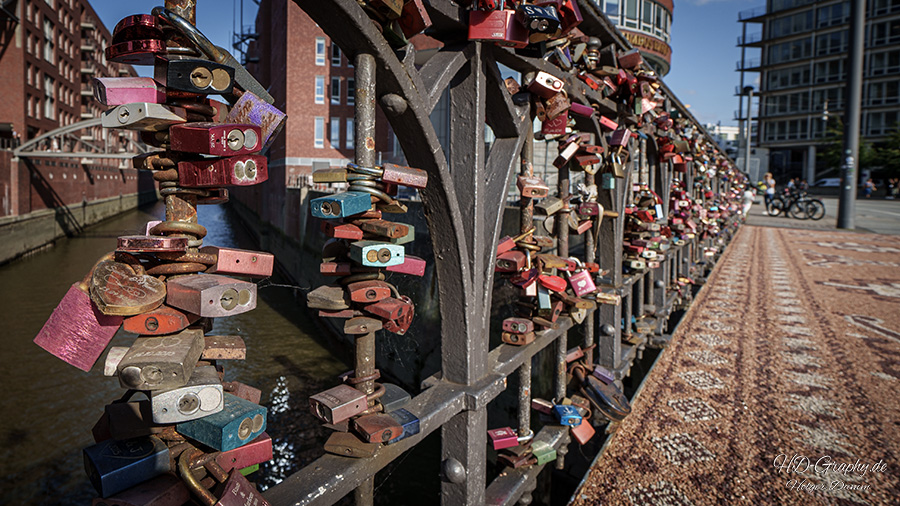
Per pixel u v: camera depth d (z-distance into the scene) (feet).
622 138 8.48
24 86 119.75
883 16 141.59
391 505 24.45
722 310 15.47
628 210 10.08
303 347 47.96
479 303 4.90
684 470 6.73
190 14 2.51
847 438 7.58
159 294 2.40
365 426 3.47
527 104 5.49
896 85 140.77
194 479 2.43
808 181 157.58
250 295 2.50
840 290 18.39
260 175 2.52
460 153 4.67
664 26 84.79
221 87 2.45
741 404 8.77
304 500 3.05
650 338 11.92
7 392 38.78
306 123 96.43
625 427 7.93
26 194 97.14
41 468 29.27
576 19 4.83
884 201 102.17
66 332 2.35
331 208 3.18
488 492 5.46
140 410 2.59
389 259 3.38
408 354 36.99
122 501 2.28
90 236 122.01
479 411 4.75
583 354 8.14
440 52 4.49
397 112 3.69
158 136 2.54
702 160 19.74
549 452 6.00
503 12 4.18
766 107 165.48
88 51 174.40
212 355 2.63
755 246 32.30
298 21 95.81
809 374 10.14
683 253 16.83
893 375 10.03
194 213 2.69
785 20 159.12
